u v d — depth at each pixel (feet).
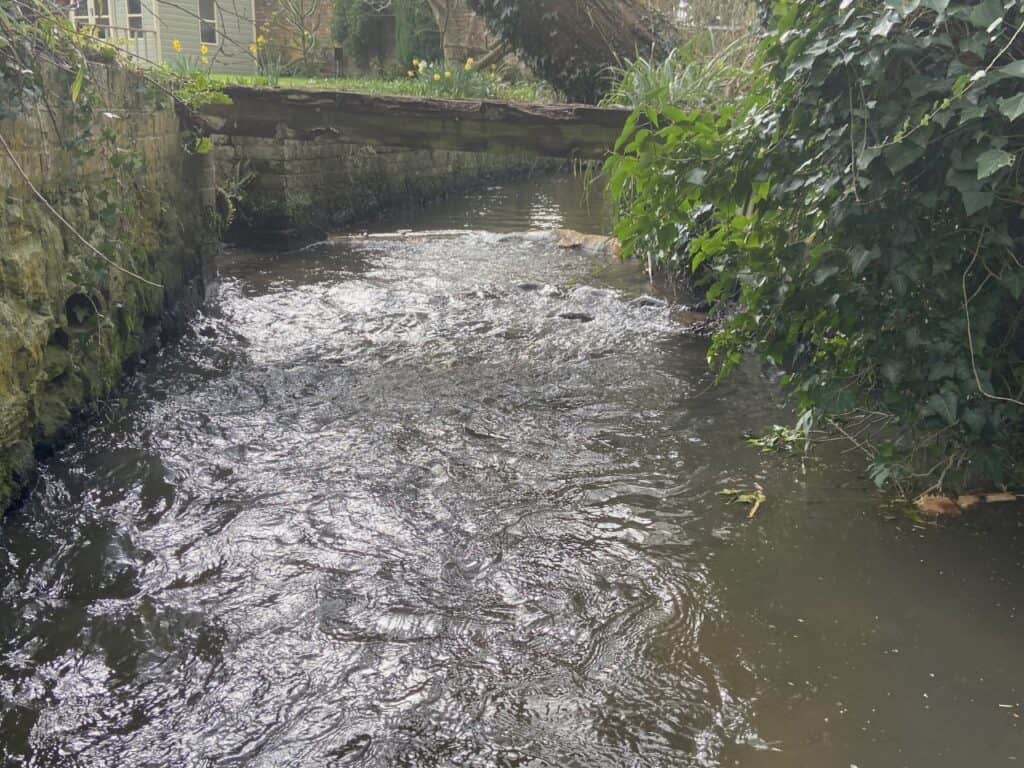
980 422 10.81
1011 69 9.30
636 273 29.04
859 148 10.62
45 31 14.11
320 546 11.71
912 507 12.51
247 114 27.02
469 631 9.87
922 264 10.59
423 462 14.42
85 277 15.33
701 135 12.37
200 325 22.15
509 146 25.90
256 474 13.87
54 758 7.91
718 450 14.84
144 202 19.47
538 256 32.89
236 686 8.91
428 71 45.47
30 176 13.52
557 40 34.24
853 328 11.68
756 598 10.42
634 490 13.37
